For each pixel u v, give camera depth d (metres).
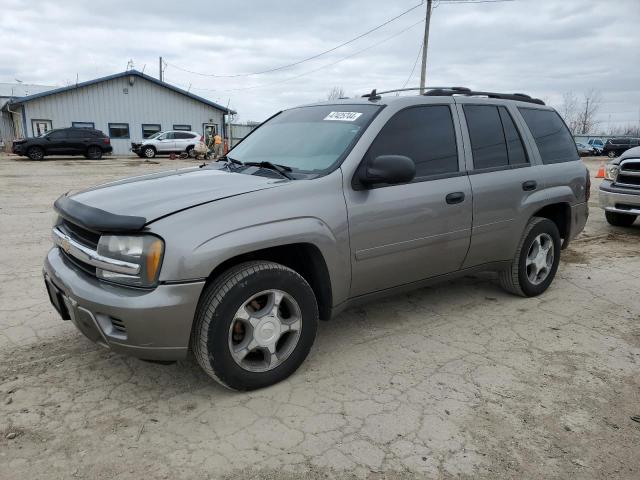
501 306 4.67
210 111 36.97
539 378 3.39
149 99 34.91
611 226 8.79
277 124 4.34
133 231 2.71
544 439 2.75
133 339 2.73
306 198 3.17
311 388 3.21
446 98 4.12
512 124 4.58
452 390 3.21
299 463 2.52
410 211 3.63
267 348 3.11
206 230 2.78
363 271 3.50
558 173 4.84
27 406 2.95
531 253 4.81
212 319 2.86
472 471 2.49
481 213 4.12
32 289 4.89
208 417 2.89
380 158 3.30
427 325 4.21
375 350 3.75
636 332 4.16
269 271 3.01
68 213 3.06
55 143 26.67
